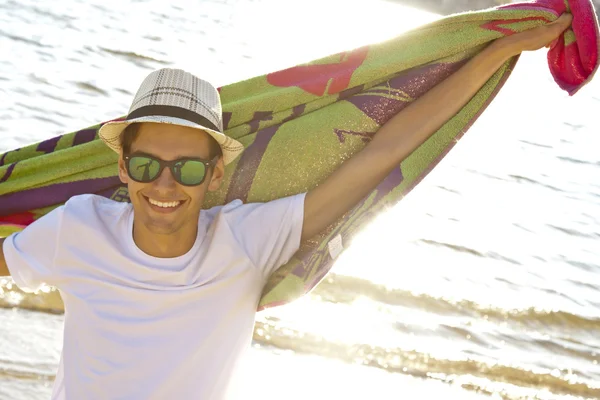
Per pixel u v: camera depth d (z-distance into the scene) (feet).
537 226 27.89
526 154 38.52
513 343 19.22
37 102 29.48
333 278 20.51
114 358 7.71
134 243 7.75
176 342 7.77
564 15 8.76
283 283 8.45
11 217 9.61
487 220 27.53
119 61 40.60
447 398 16.17
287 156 9.25
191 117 7.22
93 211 7.90
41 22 43.93
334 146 9.21
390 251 23.12
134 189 7.39
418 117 8.98
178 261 7.73
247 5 74.18
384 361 17.13
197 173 7.32
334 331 17.84
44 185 9.52
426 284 21.29
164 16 56.80
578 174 36.40
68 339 7.98
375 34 75.92
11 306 15.66
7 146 24.22
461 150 37.01
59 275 7.91
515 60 8.94
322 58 9.25
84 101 31.32
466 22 8.86
